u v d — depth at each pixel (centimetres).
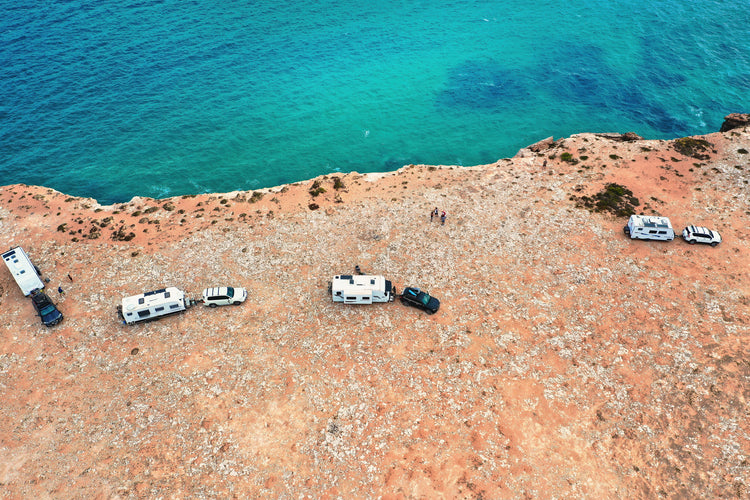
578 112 10588
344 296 5419
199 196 7388
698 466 4191
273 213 6944
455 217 6781
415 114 10512
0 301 5631
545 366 4981
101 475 4175
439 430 4478
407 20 13938
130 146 9438
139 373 4941
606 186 7188
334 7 14450
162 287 5791
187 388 4809
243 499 4028
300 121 10244
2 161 8944
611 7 14825
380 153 9475
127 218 6925
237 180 8825
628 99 10938
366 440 4412
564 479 4141
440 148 9619
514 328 5331
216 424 4528
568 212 6794
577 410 4622
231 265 6091
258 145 9600
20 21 12962
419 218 6769
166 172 8912
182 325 5394
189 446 4372
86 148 9331
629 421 4522
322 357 5072
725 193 6931
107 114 10144
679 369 4900
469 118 10412
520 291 5731
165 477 4159
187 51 12156
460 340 5219
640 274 5878
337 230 6606
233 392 4775
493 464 4234
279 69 11731
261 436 4444
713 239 6094
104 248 6356
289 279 5912
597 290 5719
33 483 4125
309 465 4244
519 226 6600
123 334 5303
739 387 4700
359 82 11425
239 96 10844
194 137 9725
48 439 4422
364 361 5031
